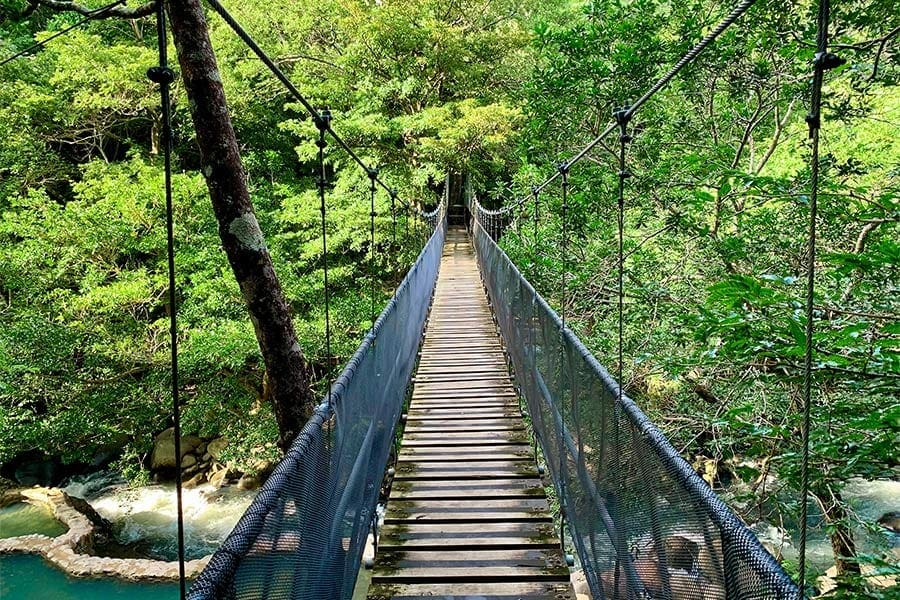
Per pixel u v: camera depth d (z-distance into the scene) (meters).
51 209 7.69
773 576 0.67
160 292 8.23
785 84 3.49
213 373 8.13
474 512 2.70
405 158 12.73
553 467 2.45
